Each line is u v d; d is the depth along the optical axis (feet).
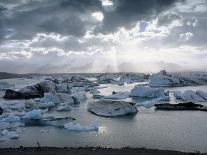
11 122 94.99
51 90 192.85
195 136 73.46
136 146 64.39
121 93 179.83
